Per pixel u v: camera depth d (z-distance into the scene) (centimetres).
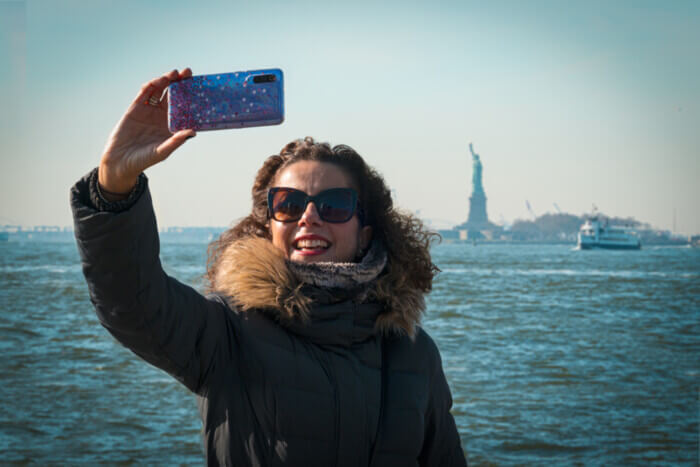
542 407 1201
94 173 174
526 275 6009
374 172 241
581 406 1213
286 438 196
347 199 221
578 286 4703
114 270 172
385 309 223
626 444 988
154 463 856
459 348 1930
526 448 969
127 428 988
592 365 1666
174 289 189
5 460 838
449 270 6738
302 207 221
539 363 1688
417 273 234
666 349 1961
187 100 177
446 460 243
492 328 2395
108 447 905
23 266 5969
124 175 169
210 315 198
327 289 211
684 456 935
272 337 203
